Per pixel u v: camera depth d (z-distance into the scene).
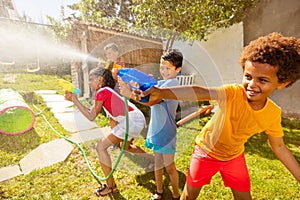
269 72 1.04
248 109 1.25
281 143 1.44
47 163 2.47
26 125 3.30
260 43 1.09
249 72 1.10
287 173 2.46
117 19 5.50
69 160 2.54
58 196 1.97
